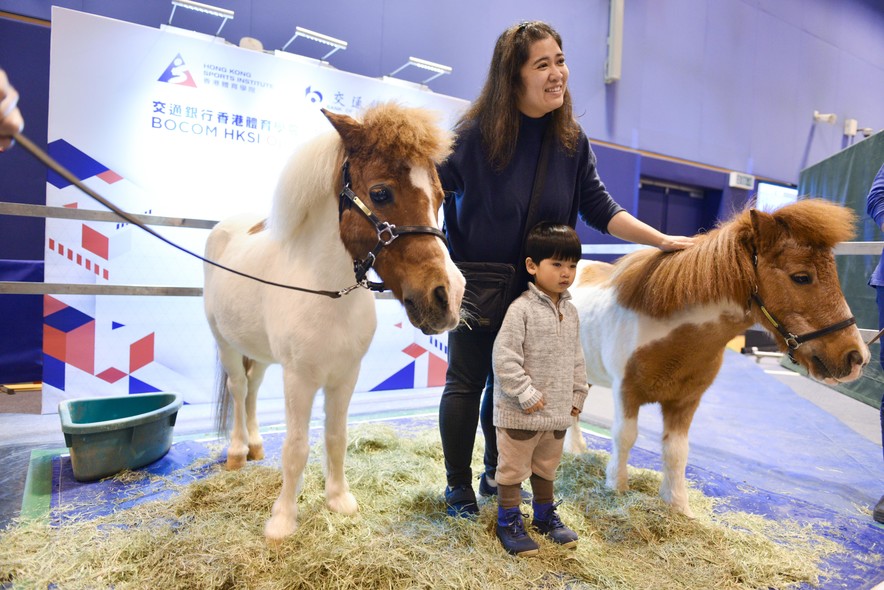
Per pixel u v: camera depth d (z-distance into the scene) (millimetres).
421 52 4906
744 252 1661
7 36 3385
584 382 1612
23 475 2062
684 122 6777
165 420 2256
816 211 1582
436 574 1348
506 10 5355
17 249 3588
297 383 1493
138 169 3178
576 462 2314
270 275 1625
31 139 3525
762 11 7359
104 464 2021
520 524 1537
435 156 1293
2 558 1408
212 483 1873
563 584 1379
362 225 1302
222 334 2021
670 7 6500
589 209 1986
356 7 4512
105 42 3014
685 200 7324
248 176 3500
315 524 1555
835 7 8188
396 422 3027
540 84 1571
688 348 1734
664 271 1748
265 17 4117
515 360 1487
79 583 1323
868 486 2293
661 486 1923
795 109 7902
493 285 1666
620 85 6188
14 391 3373
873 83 8898
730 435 3010
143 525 1619
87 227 3064
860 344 1578
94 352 3133
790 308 1621
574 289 2336
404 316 4043
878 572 1554
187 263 3355
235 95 3402
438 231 1275
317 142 1450
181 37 3201
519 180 1693
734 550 1585
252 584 1311
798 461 2607
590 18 5887
